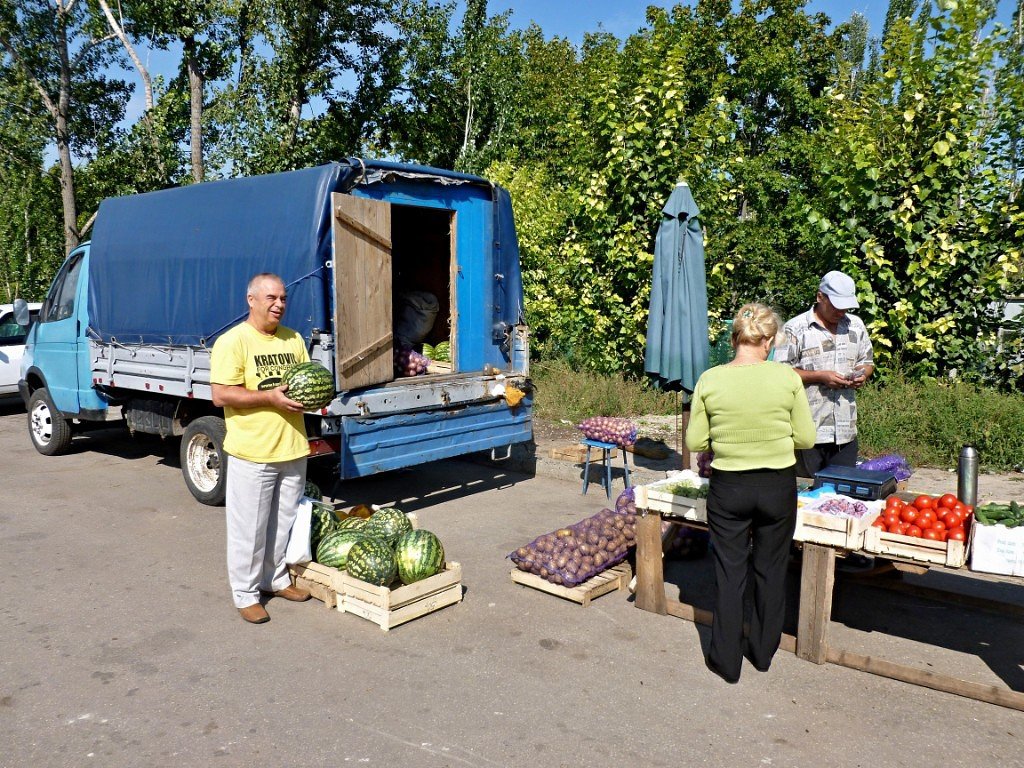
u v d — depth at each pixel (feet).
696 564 20.17
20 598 17.99
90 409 31.22
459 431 24.77
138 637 15.87
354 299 21.66
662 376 24.85
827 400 17.78
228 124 64.34
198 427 25.52
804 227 36.40
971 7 30.81
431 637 15.75
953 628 16.12
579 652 15.06
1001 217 31.50
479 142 82.07
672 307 24.58
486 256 26.35
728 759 11.55
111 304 28.94
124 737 12.25
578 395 40.01
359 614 16.66
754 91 78.23
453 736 12.20
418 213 28.58
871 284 33.01
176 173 68.80
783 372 13.32
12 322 47.88
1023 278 31.32
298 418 16.69
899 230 31.71
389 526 18.43
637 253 38.22
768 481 13.32
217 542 21.95
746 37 78.33
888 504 14.17
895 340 33.50
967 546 12.89
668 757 11.61
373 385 22.38
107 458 33.76
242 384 16.05
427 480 29.01
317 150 71.00
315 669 14.43
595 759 11.57
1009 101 31.68
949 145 30.58
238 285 23.34
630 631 15.98
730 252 45.21
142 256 27.14
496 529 22.95
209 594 18.17
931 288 32.01
